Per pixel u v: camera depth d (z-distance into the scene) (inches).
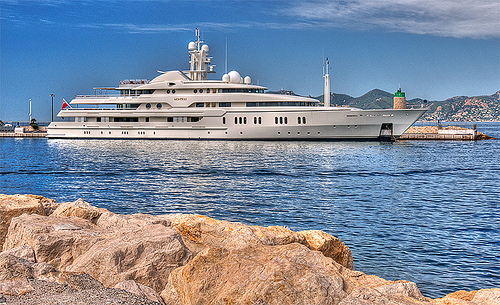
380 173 1876.2
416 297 397.7
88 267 458.0
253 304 348.2
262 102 3393.2
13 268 432.8
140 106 3624.5
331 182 1619.1
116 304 370.6
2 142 4205.2
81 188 1498.5
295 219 1064.8
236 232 518.9
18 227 542.9
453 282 670.5
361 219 1059.3
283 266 379.9
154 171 1910.7
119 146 3250.5
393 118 3272.6
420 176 1803.6
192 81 3501.5
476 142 4109.3
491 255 786.8
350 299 347.9
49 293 397.4
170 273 445.1
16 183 1630.2
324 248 532.4
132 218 627.2
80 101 3784.5
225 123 3447.3
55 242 497.7
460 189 1493.6
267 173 1840.6
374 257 776.3
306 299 355.9
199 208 1182.9
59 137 3860.7
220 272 409.7
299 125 3321.9
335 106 3614.7
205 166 2070.6
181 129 3558.1
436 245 844.6
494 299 399.9
